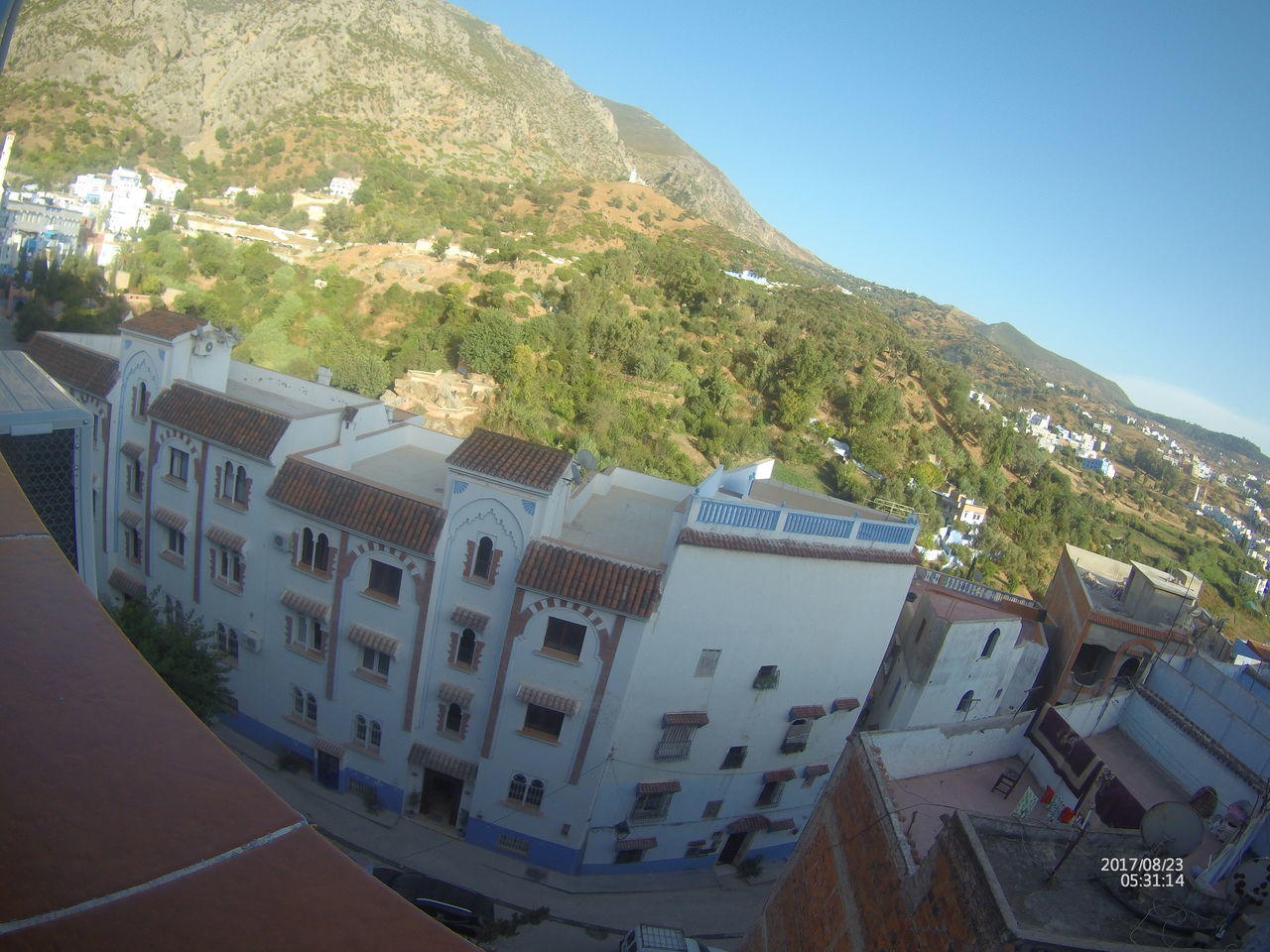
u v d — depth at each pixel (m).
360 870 2.94
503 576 22.59
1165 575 33.00
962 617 28.03
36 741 2.95
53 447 9.42
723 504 22.39
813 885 14.11
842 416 102.50
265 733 26.64
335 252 118.31
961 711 28.67
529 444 22.92
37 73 179.88
